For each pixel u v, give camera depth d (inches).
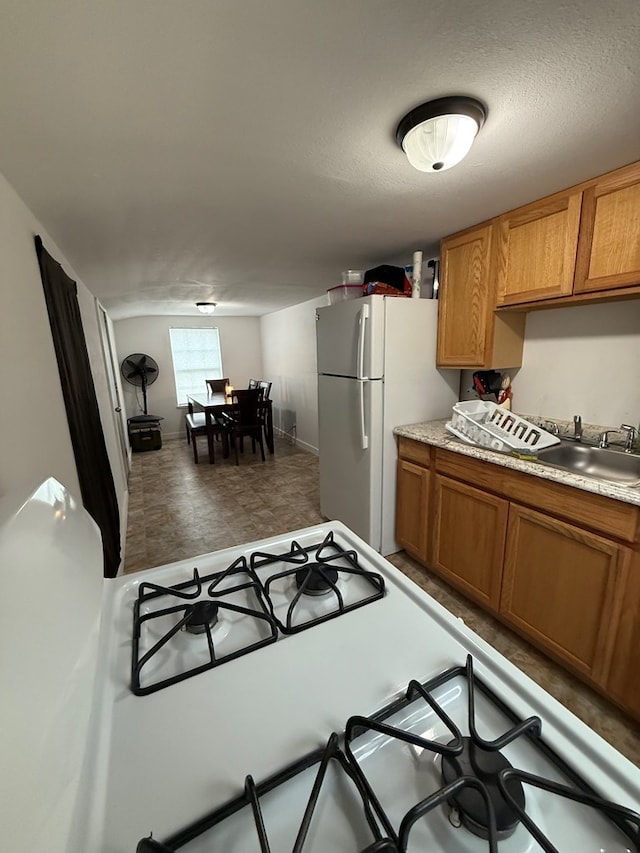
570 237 59.4
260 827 15.4
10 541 18.2
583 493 52.9
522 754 19.0
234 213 66.1
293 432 220.5
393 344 86.1
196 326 244.2
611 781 17.1
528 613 63.1
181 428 247.8
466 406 78.9
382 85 34.9
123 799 16.9
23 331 44.3
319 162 48.8
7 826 12.4
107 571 72.2
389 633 26.9
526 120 40.9
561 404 77.4
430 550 84.0
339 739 19.6
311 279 127.3
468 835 15.9
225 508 130.8
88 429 70.6
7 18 25.9
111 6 25.6
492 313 74.7
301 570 33.4
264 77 33.4
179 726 20.4
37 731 15.2
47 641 17.8
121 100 35.6
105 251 84.3
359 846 15.7
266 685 22.9
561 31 29.2
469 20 28.1
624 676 50.9
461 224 74.5
